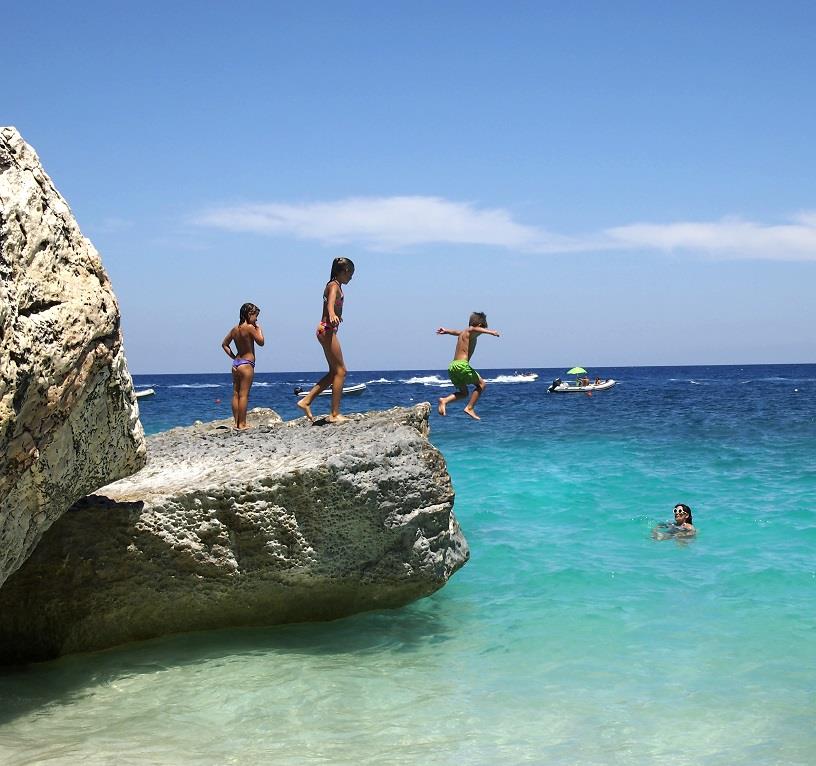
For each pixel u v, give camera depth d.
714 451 20.97
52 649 6.17
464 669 6.10
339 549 6.54
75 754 4.59
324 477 6.34
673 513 12.09
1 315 3.87
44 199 4.53
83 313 4.54
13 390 3.95
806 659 6.28
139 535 6.07
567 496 14.05
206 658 6.24
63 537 5.98
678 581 8.65
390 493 6.61
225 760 4.54
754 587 8.37
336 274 9.35
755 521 11.73
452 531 7.36
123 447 5.21
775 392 69.38
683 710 5.30
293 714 5.22
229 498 6.24
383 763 4.52
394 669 6.09
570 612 7.61
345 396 69.00
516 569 9.21
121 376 4.97
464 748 4.72
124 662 6.14
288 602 6.65
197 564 6.23
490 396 65.81
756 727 5.03
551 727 5.04
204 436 9.21
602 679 5.89
